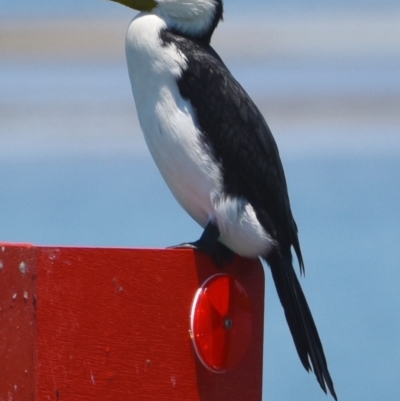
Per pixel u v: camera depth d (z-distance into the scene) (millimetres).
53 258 8250
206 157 9711
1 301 8180
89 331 8469
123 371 8672
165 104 9688
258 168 9891
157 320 8914
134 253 8758
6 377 8164
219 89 9773
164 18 9977
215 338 9281
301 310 9859
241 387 9578
